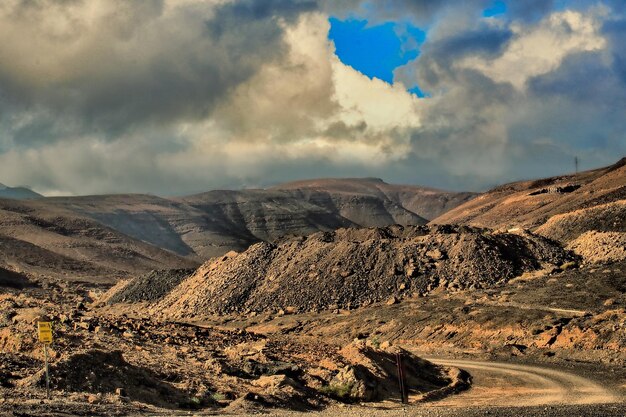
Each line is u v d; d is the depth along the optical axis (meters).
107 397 31.14
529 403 43.59
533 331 71.88
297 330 94.31
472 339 75.88
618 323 66.81
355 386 44.50
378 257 111.62
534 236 116.31
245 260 123.38
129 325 58.22
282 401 37.94
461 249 107.31
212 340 59.72
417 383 52.16
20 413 24.73
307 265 115.19
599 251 105.31
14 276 173.75
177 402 34.22
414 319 86.06
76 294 164.88
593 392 47.09
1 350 37.22
